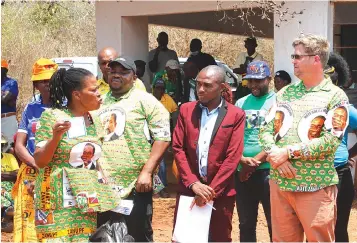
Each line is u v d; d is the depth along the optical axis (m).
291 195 5.29
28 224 6.09
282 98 5.39
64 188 4.94
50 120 4.96
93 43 20.70
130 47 12.65
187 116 5.82
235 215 9.16
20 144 6.08
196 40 13.10
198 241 5.60
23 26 19.38
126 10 12.34
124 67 5.73
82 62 12.39
